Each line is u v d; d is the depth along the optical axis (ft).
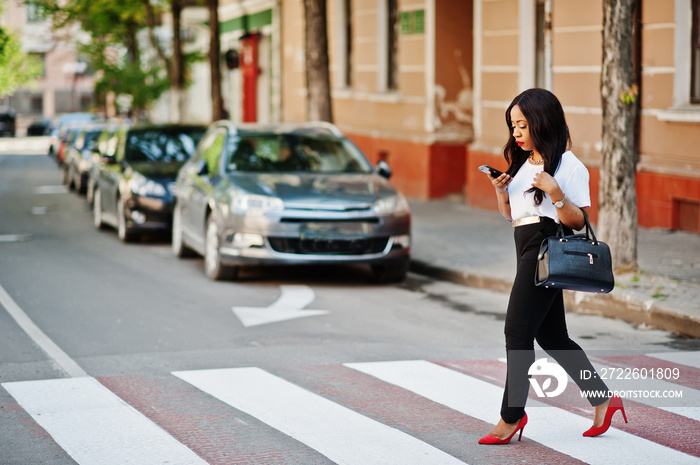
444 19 66.90
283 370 24.82
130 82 121.39
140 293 37.19
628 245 34.58
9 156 163.53
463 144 67.97
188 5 120.67
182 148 57.52
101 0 111.14
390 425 19.95
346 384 23.36
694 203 45.91
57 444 18.74
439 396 22.22
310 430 19.62
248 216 37.88
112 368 25.14
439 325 31.22
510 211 18.53
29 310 33.60
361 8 80.48
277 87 111.45
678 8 45.70
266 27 117.39
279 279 40.86
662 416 20.35
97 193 60.23
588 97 51.60
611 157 34.45
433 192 68.18
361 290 38.19
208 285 39.14
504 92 59.77
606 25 33.99
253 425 19.98
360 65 81.41
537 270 17.38
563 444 18.49
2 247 51.08
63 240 54.54
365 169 42.86
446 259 42.70
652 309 30.40
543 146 17.42
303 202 37.88
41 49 192.24
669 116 46.21
